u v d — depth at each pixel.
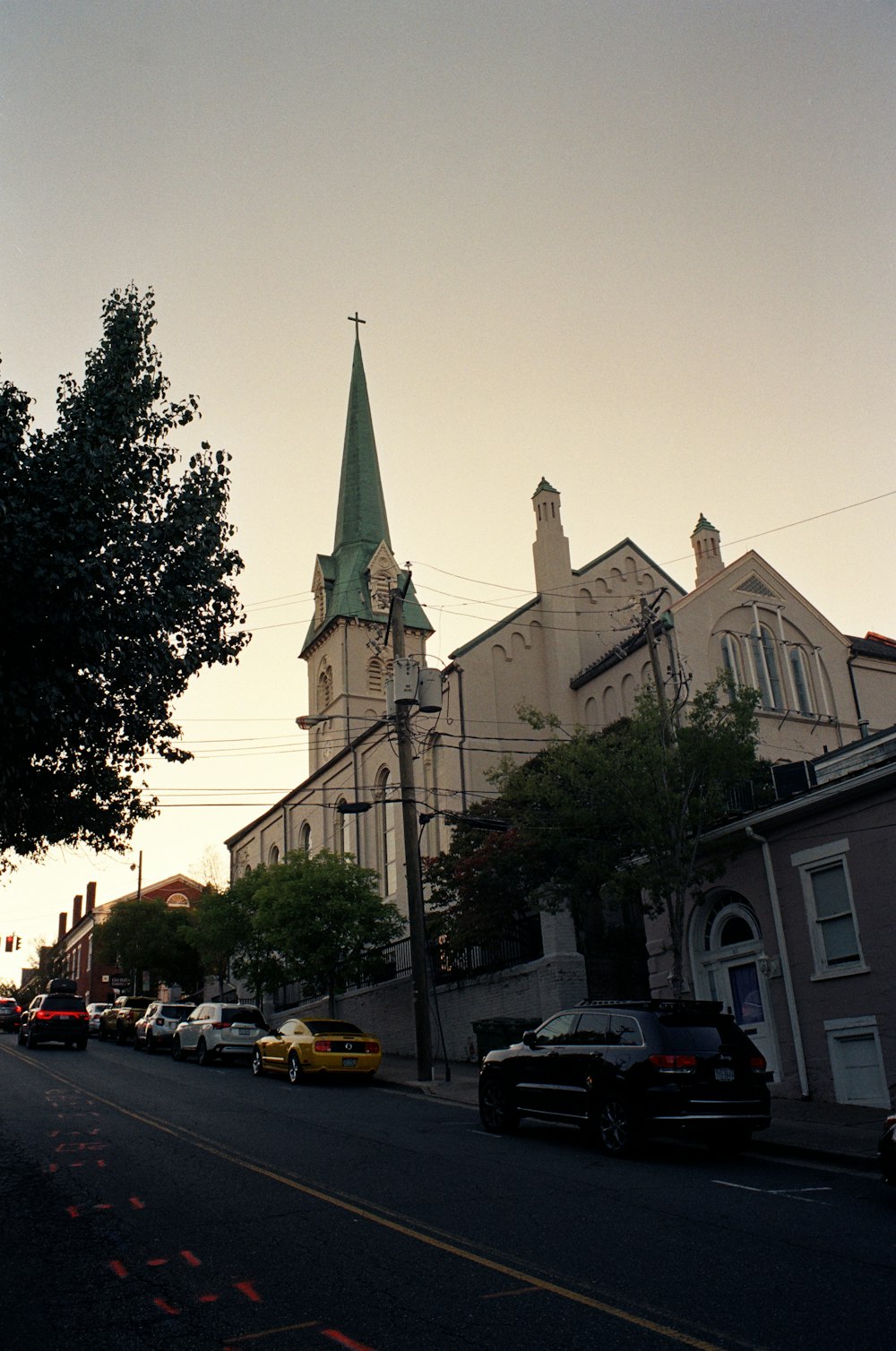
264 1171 11.21
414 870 22.75
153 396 12.64
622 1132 12.38
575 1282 6.98
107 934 54.16
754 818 17.88
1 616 10.30
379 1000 30.97
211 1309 6.50
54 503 10.59
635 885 17.58
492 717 37.41
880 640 37.41
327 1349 5.74
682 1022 12.74
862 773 15.95
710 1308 6.43
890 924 15.71
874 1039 15.88
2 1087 21.22
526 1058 14.38
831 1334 5.95
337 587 63.34
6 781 11.75
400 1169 11.33
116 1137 13.88
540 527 40.56
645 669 33.91
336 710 59.47
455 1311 6.39
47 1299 6.77
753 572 33.56
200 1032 28.80
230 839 61.03
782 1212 9.19
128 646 11.69
